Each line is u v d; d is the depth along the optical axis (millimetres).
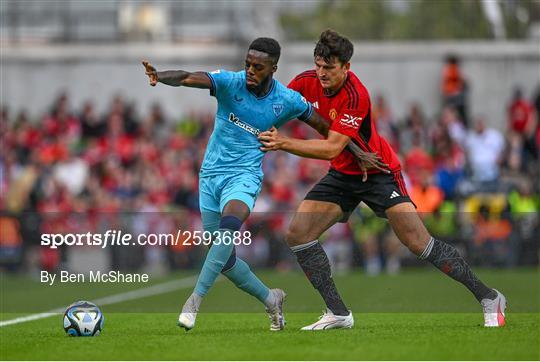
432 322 24078
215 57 64000
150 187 53406
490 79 61188
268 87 21359
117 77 64938
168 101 64562
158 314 27812
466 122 59344
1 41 65812
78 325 21281
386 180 22219
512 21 62594
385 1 64188
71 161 56438
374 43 62125
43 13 66812
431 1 63656
